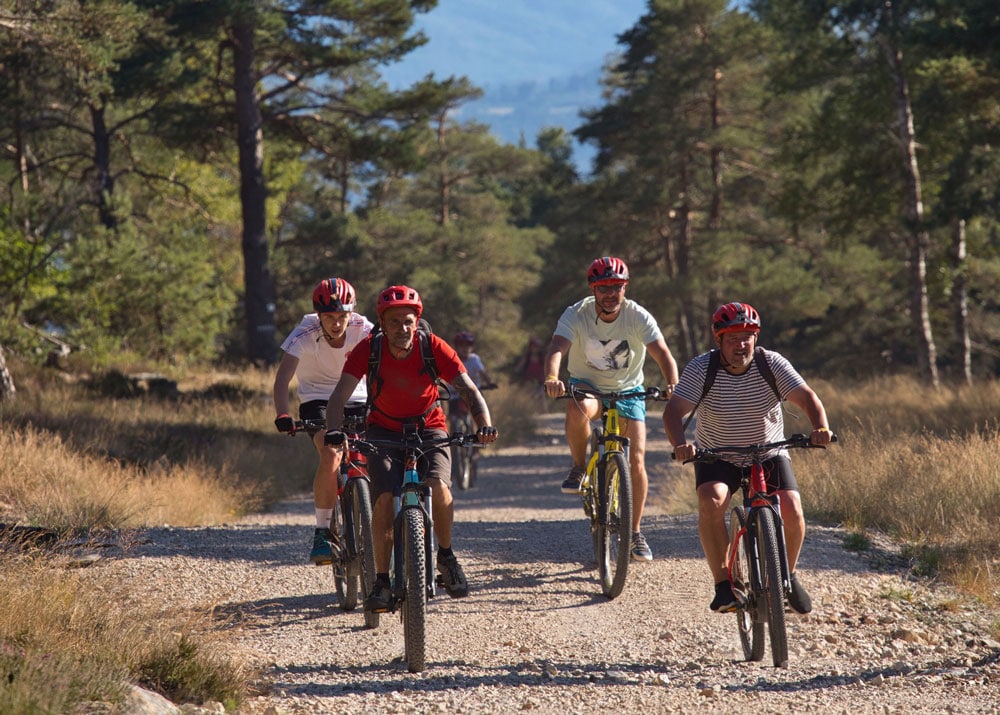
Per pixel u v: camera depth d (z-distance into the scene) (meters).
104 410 44.41
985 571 18.86
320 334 17.00
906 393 50.97
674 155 100.69
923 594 18.11
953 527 21.83
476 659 14.67
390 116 78.81
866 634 15.90
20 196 63.66
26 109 65.62
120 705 10.91
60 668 11.16
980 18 44.38
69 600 14.12
